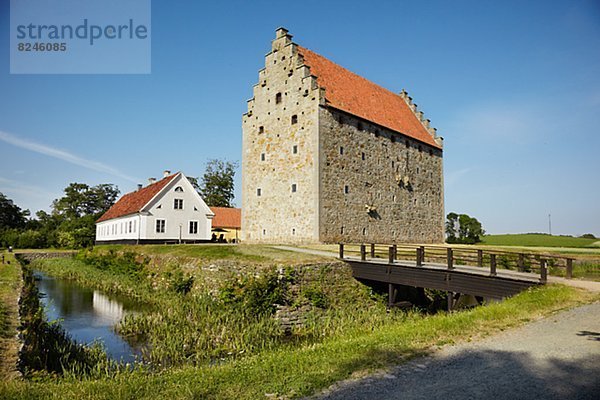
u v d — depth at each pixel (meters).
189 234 41.28
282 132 32.00
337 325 17.14
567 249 31.53
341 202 30.28
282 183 31.58
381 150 34.56
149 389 6.87
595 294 12.76
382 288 21.30
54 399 6.48
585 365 7.04
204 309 18.58
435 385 6.41
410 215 37.28
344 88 34.69
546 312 11.01
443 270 16.38
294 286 18.81
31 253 49.47
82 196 85.19
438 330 9.74
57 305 21.88
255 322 16.89
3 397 6.45
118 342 15.10
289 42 32.03
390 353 8.16
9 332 10.98
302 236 29.48
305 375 7.14
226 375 7.44
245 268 19.81
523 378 6.54
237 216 54.47
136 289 25.12
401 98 44.22
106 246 39.84
